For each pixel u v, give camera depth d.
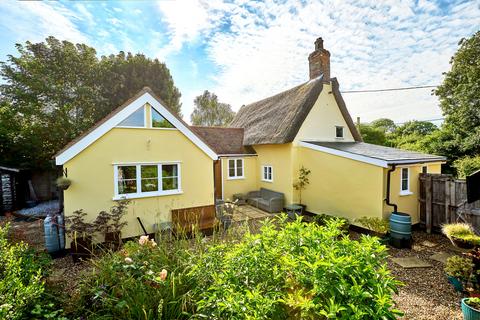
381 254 2.76
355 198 8.87
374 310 2.06
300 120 11.54
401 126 33.72
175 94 26.17
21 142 14.67
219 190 13.86
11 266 3.26
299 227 3.08
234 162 14.37
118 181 7.59
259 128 14.39
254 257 2.68
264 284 2.51
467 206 7.20
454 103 19.53
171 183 8.59
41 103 16.05
